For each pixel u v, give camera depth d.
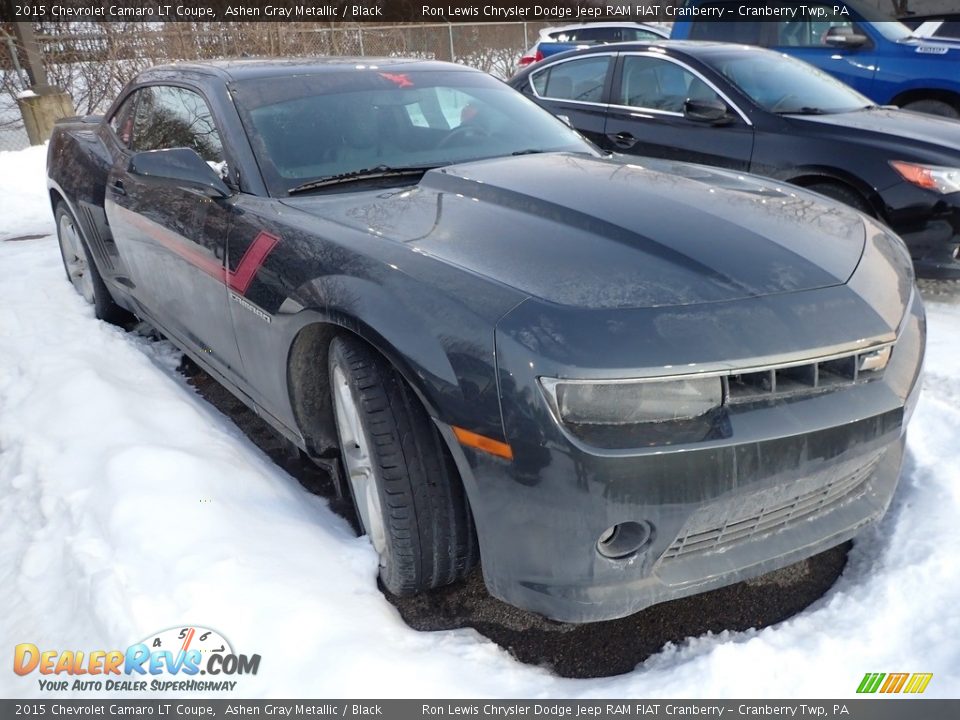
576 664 2.09
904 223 4.50
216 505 2.49
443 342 1.92
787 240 2.25
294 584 2.16
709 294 1.95
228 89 3.17
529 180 2.69
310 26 15.98
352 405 2.24
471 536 2.18
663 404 1.81
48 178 4.61
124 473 2.62
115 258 4.00
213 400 3.73
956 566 2.25
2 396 3.43
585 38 14.24
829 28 7.88
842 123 4.92
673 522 1.84
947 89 7.29
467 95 3.51
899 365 2.09
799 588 2.34
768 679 1.93
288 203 2.71
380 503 2.14
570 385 1.77
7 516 2.62
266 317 2.50
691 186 2.68
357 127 3.12
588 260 2.08
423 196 2.66
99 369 3.60
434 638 2.10
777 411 1.87
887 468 2.35
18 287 5.06
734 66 5.55
